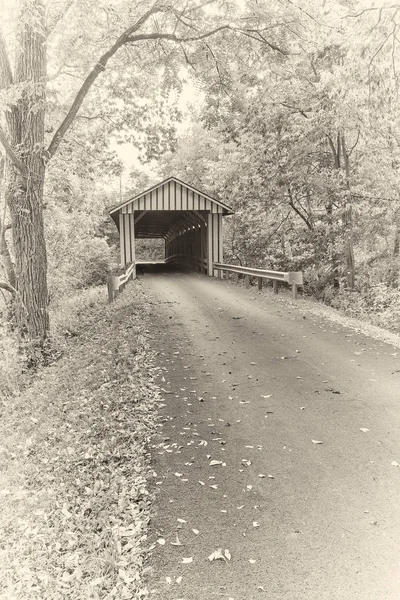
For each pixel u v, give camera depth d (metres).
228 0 14.42
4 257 13.45
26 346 11.99
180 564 4.07
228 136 24.12
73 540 4.51
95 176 22.61
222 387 8.34
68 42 13.17
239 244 29.91
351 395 7.78
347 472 5.44
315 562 4.02
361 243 22.86
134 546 4.31
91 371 9.91
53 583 4.00
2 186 13.72
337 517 4.62
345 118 18.27
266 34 14.80
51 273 23.09
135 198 25.55
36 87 11.62
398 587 3.70
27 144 12.12
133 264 25.78
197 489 5.20
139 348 10.79
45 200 19.67
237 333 12.20
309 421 6.84
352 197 21.88
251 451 6.01
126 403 7.70
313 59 19.69
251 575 3.91
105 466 5.85
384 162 19.28
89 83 13.12
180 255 39.72
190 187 25.95
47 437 7.21
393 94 11.65
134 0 13.65
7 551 4.47
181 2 14.26
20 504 5.29
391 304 18.20
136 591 3.82
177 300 17.39
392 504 4.80
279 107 21.95
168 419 7.05
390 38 10.80
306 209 25.91
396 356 9.90
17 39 12.12
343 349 10.56
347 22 11.22
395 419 6.80
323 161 22.66
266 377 8.80
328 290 22.89
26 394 10.04
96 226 28.52
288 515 4.68
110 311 16.30
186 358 10.11
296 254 24.16
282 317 14.18
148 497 5.09
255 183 23.78
